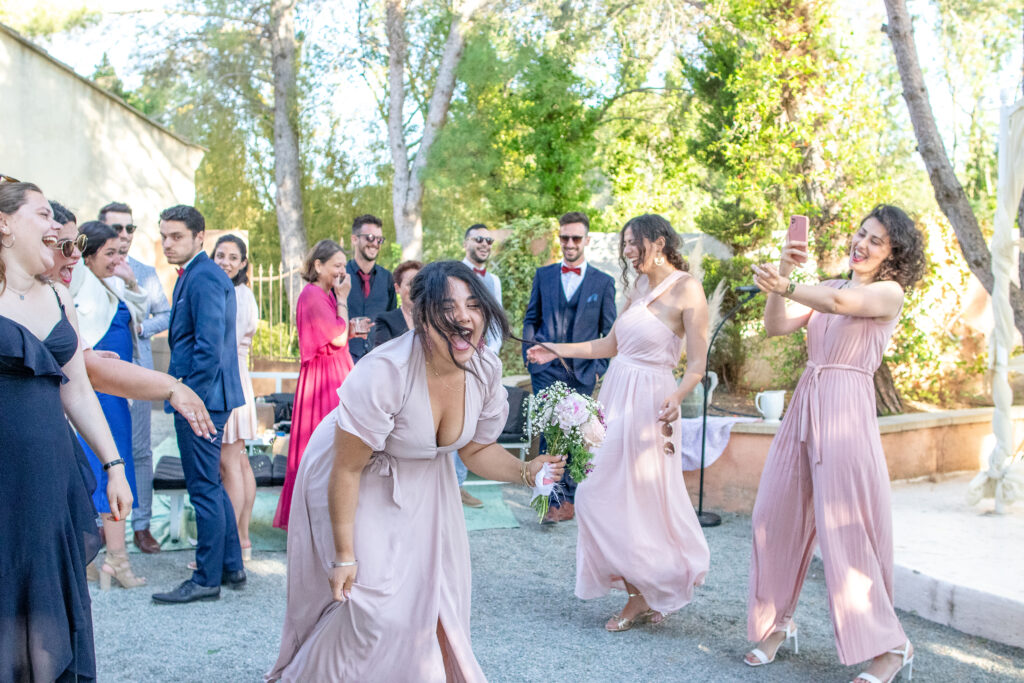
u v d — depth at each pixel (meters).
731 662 3.86
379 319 5.42
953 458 6.96
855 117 9.46
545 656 3.88
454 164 16.84
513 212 17.34
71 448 2.53
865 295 3.57
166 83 20.05
